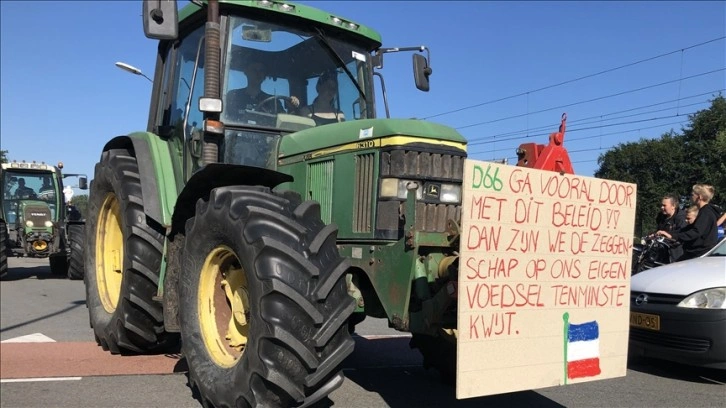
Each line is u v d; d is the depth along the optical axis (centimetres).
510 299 308
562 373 325
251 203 332
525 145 373
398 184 343
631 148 4128
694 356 475
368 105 488
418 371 501
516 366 308
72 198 1545
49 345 555
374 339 647
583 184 341
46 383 429
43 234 1336
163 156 465
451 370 426
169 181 453
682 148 3859
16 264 1712
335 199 377
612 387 472
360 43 491
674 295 498
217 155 402
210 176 376
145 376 448
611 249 354
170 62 509
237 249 326
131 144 536
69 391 410
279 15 442
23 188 1420
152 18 376
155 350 496
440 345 429
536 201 320
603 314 347
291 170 413
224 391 326
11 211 1388
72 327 666
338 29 471
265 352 300
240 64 427
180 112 477
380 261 343
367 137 359
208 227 351
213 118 402
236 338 357
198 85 447
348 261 323
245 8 428
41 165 1447
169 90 503
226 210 336
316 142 396
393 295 334
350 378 476
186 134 443
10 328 660
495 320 302
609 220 353
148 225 455
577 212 338
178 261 411
